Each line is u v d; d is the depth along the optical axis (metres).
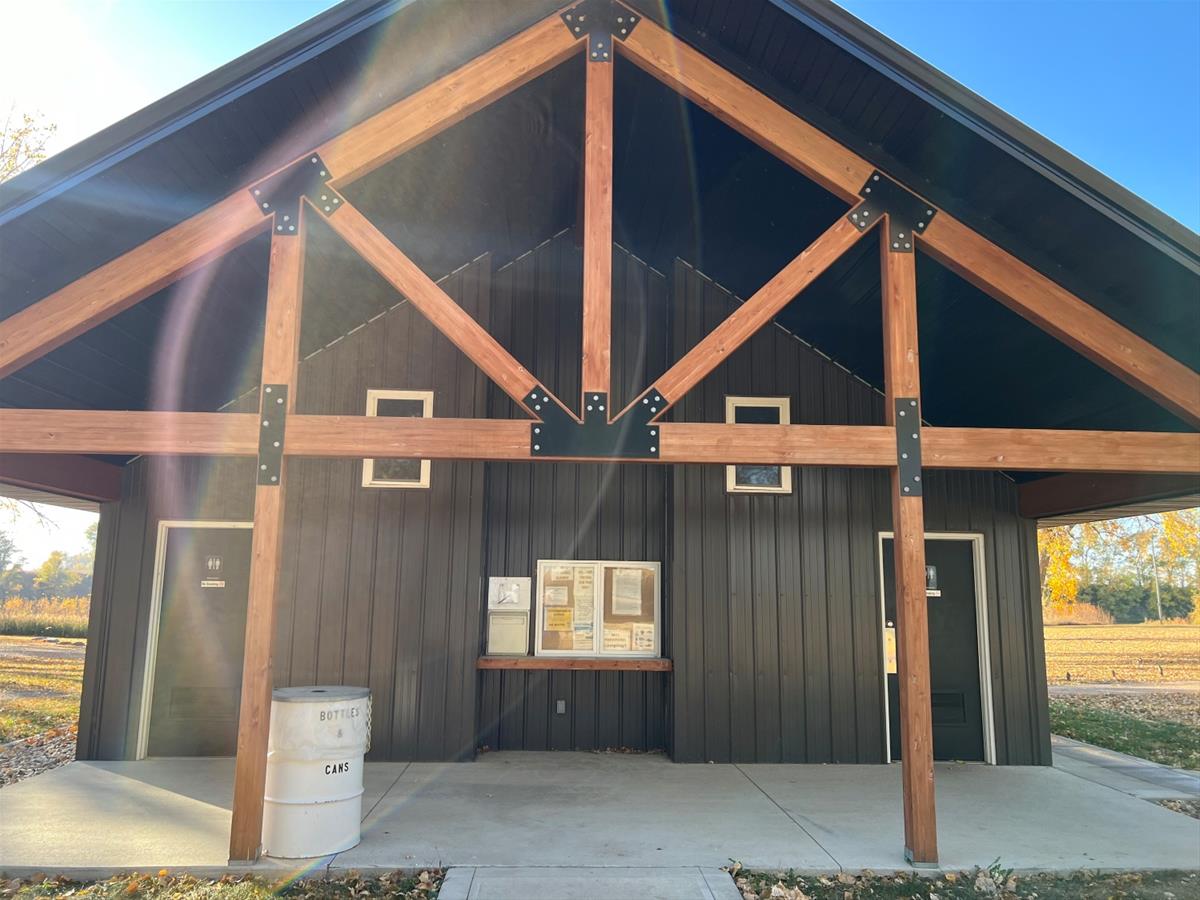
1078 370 5.32
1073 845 4.50
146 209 4.29
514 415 6.98
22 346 4.29
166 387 6.05
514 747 6.74
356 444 4.23
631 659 6.62
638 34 4.61
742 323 4.40
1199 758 7.33
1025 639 6.69
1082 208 4.16
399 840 4.39
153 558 6.49
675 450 4.29
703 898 3.67
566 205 6.75
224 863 4.01
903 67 4.05
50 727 8.59
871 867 4.07
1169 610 33.59
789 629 6.59
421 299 4.38
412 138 4.50
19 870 3.93
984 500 6.82
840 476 6.83
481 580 6.57
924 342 6.07
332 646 6.33
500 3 4.32
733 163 5.38
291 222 4.42
